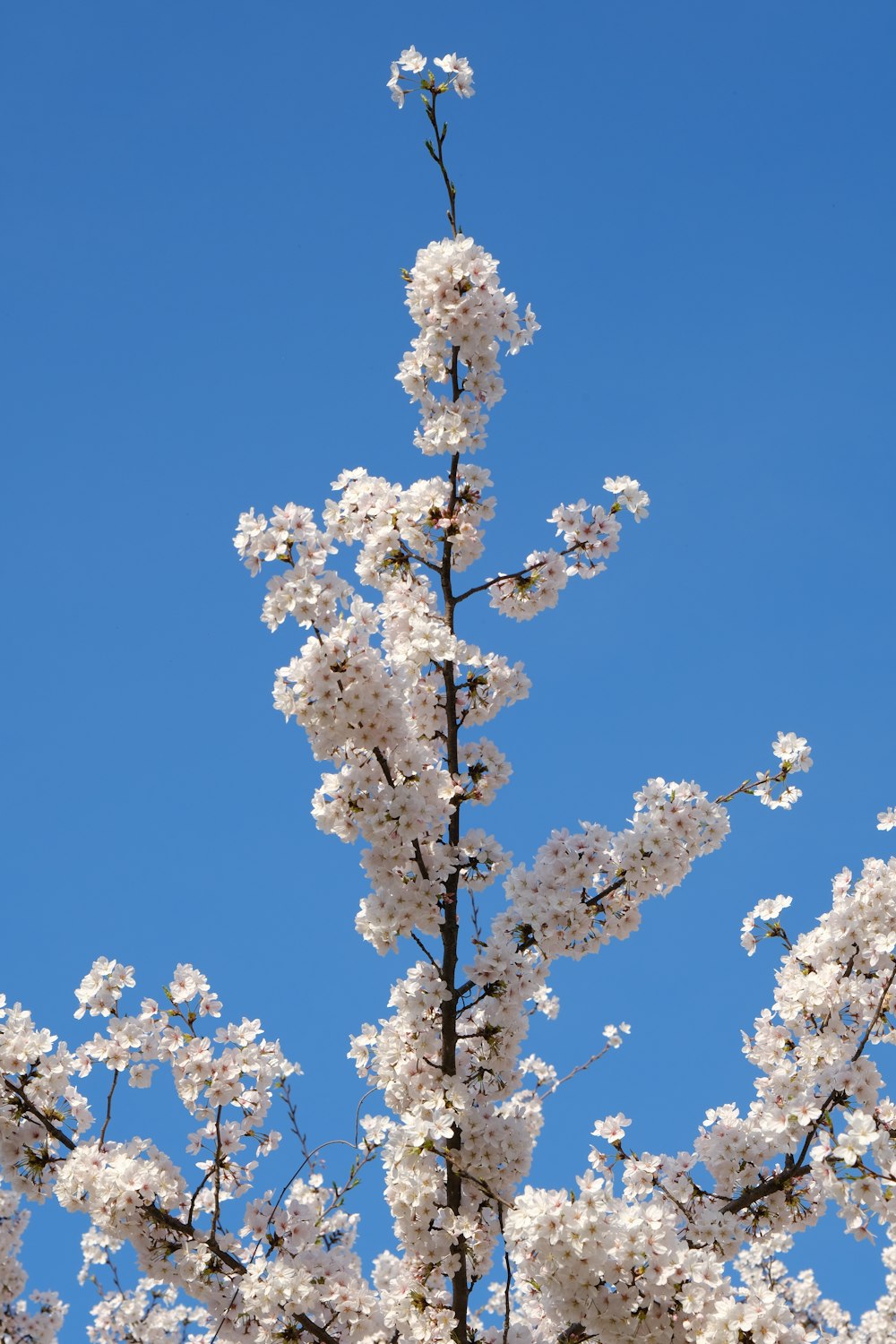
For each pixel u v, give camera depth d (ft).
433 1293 22.90
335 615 22.11
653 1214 20.22
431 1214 22.74
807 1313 42.32
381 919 22.85
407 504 23.39
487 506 23.76
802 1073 23.04
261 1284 21.68
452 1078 22.43
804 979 23.66
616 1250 19.79
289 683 23.06
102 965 23.32
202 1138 23.22
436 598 24.50
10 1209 29.66
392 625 23.95
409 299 23.22
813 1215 22.91
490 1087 24.06
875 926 23.80
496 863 23.71
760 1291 21.24
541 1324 25.39
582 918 22.81
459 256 22.84
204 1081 23.03
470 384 23.39
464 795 23.63
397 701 22.39
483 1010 23.70
